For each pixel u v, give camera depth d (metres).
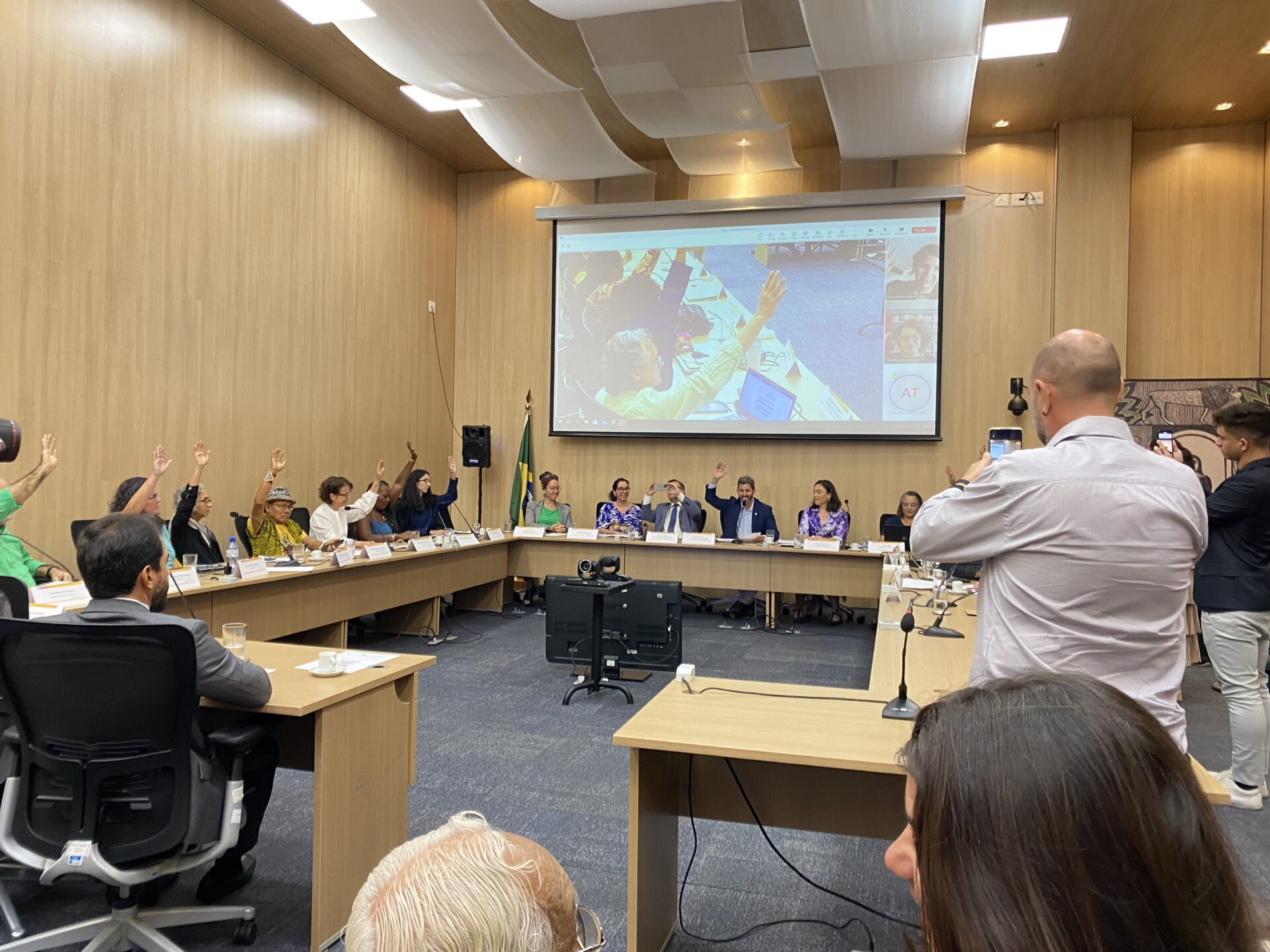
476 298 8.80
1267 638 3.15
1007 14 5.50
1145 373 7.29
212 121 5.78
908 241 7.58
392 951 0.45
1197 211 7.22
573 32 5.93
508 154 7.28
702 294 8.05
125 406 5.16
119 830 1.88
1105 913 0.36
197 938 2.17
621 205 8.17
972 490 1.45
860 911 2.39
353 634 6.20
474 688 4.76
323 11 5.13
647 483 8.29
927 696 2.26
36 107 4.61
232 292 5.96
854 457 7.80
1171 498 1.35
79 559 1.98
